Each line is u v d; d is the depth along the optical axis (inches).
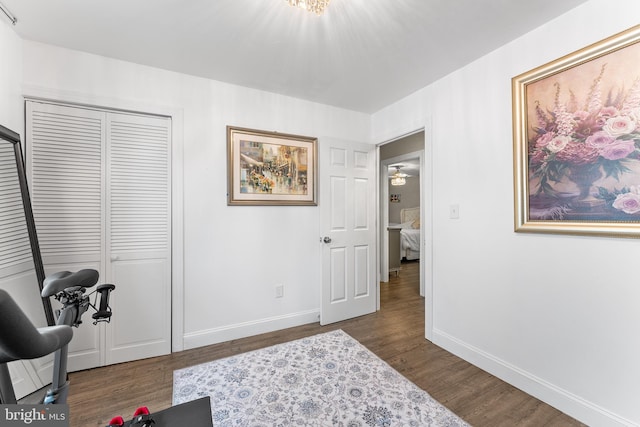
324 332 105.0
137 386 72.7
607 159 56.5
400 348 92.6
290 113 109.2
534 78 67.7
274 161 105.9
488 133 78.8
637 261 53.2
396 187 313.4
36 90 73.1
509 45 73.7
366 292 124.3
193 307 92.7
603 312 57.3
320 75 92.2
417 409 63.9
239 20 65.6
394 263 199.8
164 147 89.4
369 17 64.1
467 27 67.7
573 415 61.1
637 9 52.9
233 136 98.4
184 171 91.1
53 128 76.4
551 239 65.5
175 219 89.7
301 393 69.7
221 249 97.0
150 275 87.2
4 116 66.1
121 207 83.8
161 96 87.8
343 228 117.6
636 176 52.9
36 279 69.1
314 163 114.1
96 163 81.1
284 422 60.3
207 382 74.2
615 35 54.6
